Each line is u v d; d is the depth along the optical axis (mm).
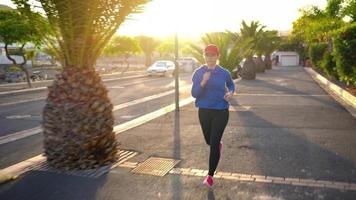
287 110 11789
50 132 5656
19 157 6824
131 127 9141
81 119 5566
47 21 5742
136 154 6598
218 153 5004
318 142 7406
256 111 11625
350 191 4773
